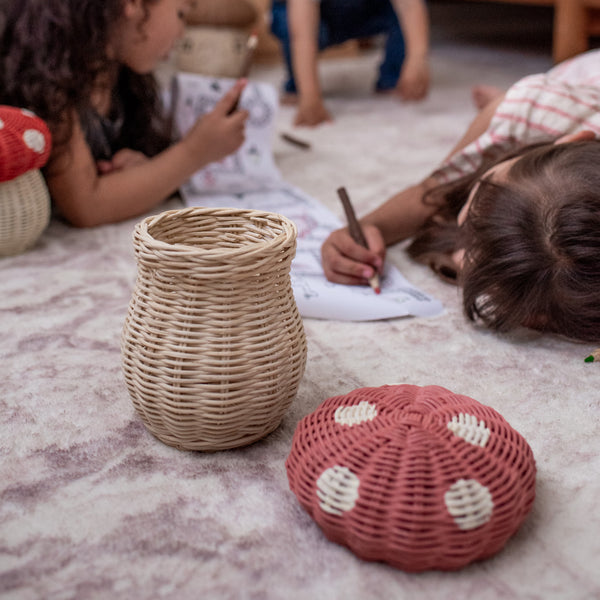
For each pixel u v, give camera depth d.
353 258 1.06
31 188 1.18
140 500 0.66
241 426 0.70
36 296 1.08
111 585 0.57
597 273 0.82
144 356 0.68
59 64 1.23
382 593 0.56
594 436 0.74
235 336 0.66
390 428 0.61
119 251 1.25
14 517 0.64
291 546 0.61
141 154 1.48
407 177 1.62
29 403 0.81
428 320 1.00
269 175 1.57
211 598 0.56
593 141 0.95
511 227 0.85
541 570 0.58
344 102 2.40
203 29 2.33
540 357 0.90
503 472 0.58
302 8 2.03
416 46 2.28
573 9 2.32
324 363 0.89
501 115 1.14
